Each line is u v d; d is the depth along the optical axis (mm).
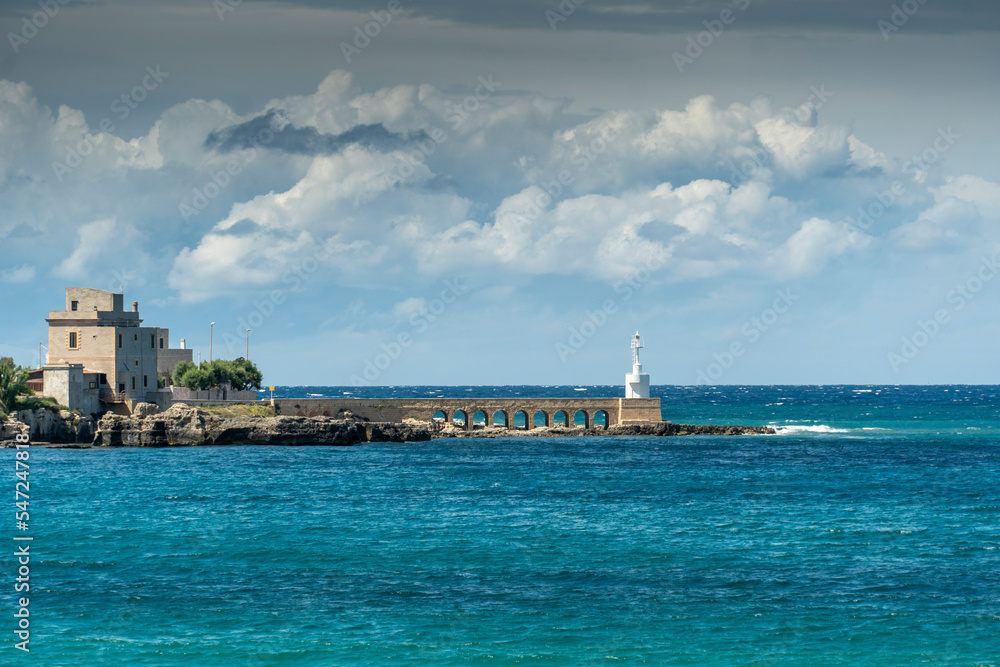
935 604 57031
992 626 53188
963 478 114188
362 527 79500
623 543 73438
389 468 122562
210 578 62500
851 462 134375
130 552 69750
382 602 57344
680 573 64188
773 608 56344
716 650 49750
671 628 52938
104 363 153250
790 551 70750
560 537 75688
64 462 124875
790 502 93812
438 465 126812
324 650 49406
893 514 86562
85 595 58438
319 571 64438
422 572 64250
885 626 53219
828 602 57531
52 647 49438
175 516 84125
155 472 115062
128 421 146875
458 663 47938
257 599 57812
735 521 82812
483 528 79312
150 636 51188
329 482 107375
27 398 146125
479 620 54125
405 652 49219
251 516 84438
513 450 151375
